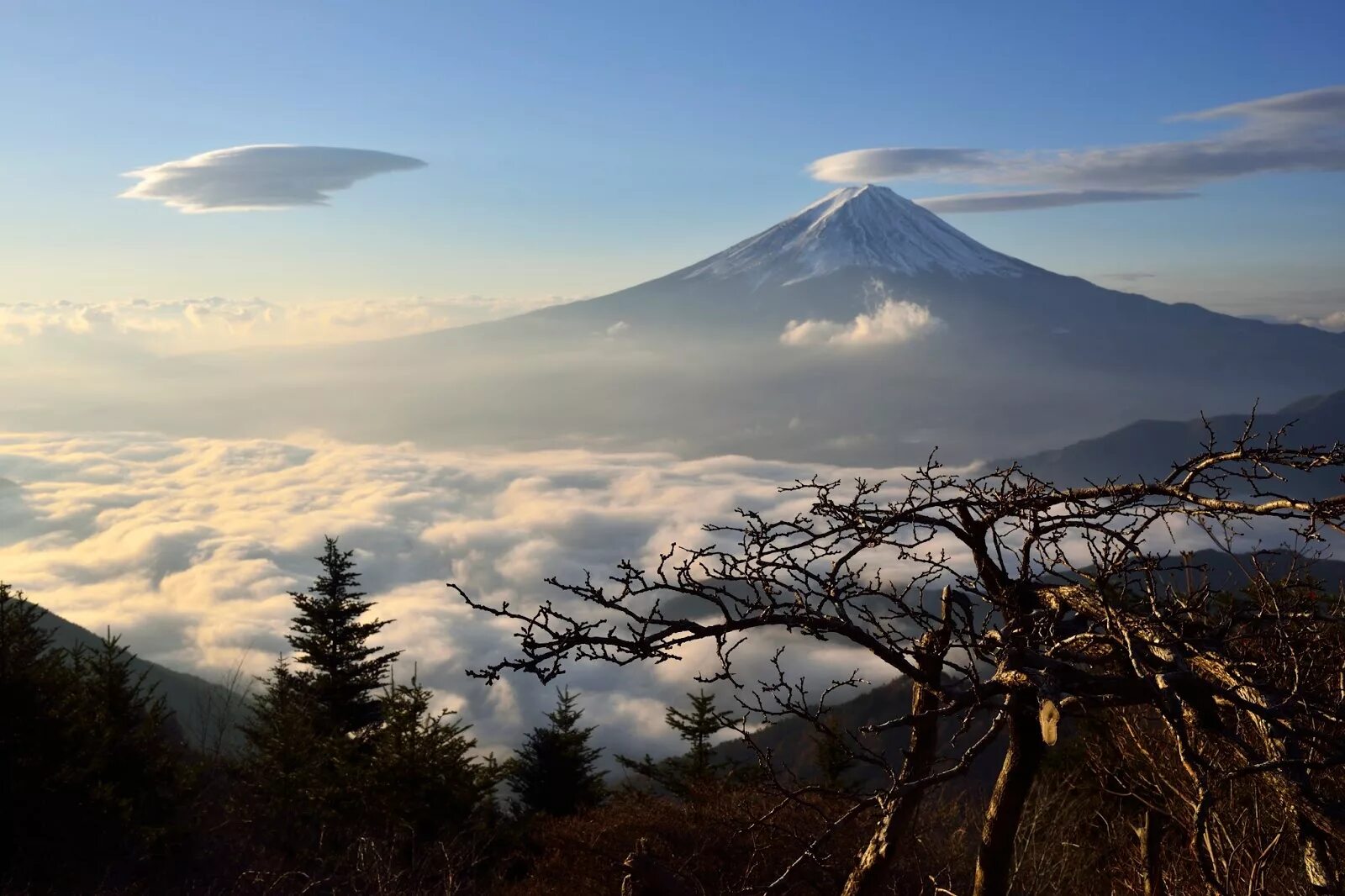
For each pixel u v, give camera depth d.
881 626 3.05
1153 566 3.00
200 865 11.09
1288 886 3.51
